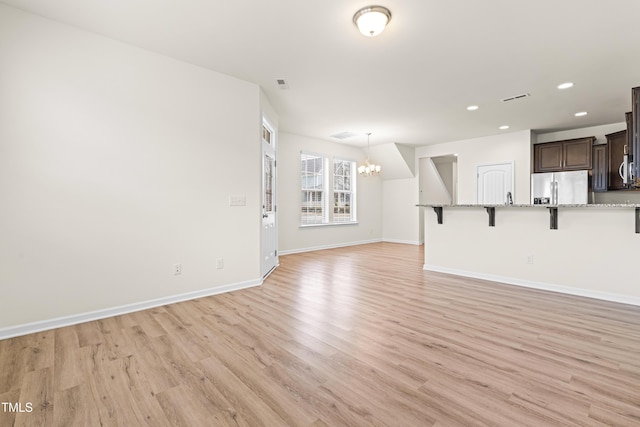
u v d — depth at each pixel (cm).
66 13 242
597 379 177
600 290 327
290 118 532
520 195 620
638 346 218
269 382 177
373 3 228
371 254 639
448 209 452
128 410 154
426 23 254
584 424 141
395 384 174
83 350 215
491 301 321
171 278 318
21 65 239
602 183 533
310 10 237
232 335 239
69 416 149
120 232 287
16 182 238
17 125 238
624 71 346
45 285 251
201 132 336
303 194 684
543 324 258
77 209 265
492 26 258
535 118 529
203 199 339
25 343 226
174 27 261
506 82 377
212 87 344
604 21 251
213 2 228
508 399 160
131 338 234
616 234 319
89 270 271
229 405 157
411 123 562
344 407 155
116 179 284
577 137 599
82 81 265
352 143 750
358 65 332
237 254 369
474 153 688
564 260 351
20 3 230
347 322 265
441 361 199
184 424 144
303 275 444
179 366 194
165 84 310
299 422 145
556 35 272
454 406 154
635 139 308
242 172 372
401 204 830
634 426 139
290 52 304
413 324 260
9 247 237
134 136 293
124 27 262
